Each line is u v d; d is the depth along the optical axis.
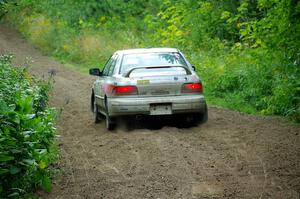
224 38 36.34
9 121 9.79
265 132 15.76
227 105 22.23
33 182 10.55
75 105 22.94
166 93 16.19
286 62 20.56
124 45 39.53
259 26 23.44
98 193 10.52
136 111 16.06
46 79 31.25
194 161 12.55
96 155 13.58
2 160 9.03
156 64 16.95
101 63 38.00
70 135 16.52
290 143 14.13
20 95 11.82
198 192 10.35
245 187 10.57
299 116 17.91
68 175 11.81
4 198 9.64
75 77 32.97
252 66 24.06
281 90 19.48
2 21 53.81
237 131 15.98
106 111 16.89
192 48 33.59
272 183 10.77
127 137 15.48
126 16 49.31
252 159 12.59
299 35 20.27
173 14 40.50
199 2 37.59
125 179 11.37
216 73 25.84
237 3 36.56
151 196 10.21
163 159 12.82
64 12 49.31
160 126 17.45
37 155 10.14
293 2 20.14
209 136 15.29
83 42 41.44
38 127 10.42
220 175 11.41
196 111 16.45
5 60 17.27
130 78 16.16
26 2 53.81
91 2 48.88
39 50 45.38
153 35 39.81
